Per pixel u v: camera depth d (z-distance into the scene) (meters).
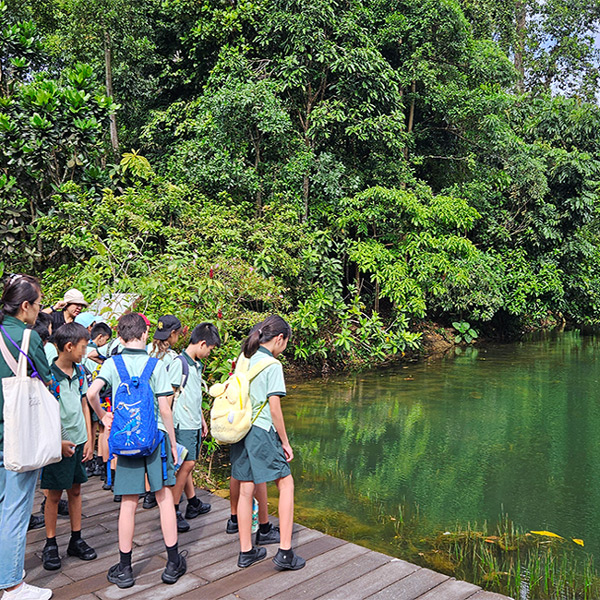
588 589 4.38
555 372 13.39
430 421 9.40
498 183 18.03
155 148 15.16
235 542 4.04
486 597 3.34
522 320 20.08
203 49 14.38
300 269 12.12
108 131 15.26
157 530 4.25
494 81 16.94
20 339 3.11
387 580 3.51
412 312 15.45
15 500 3.15
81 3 12.79
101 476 5.54
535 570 4.69
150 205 10.93
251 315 7.94
